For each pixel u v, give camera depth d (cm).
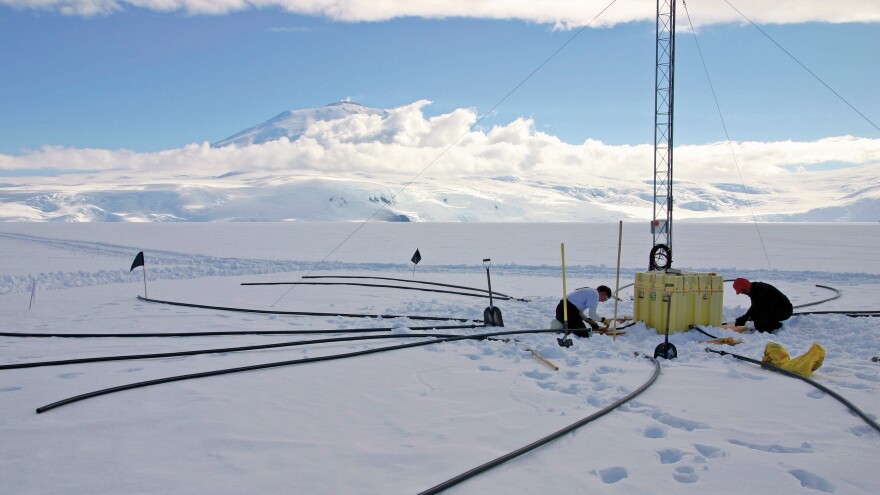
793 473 389
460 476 373
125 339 827
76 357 712
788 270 1909
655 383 599
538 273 1877
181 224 5844
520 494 357
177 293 1363
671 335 825
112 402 529
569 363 683
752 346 759
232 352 741
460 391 571
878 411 506
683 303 841
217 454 415
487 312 919
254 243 3180
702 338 811
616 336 839
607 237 3659
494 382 604
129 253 2583
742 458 409
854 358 708
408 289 1418
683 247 2923
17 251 2659
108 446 428
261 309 1114
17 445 429
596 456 414
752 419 490
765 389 577
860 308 1162
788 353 698
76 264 2117
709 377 623
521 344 770
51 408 507
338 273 1889
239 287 1486
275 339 828
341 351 750
